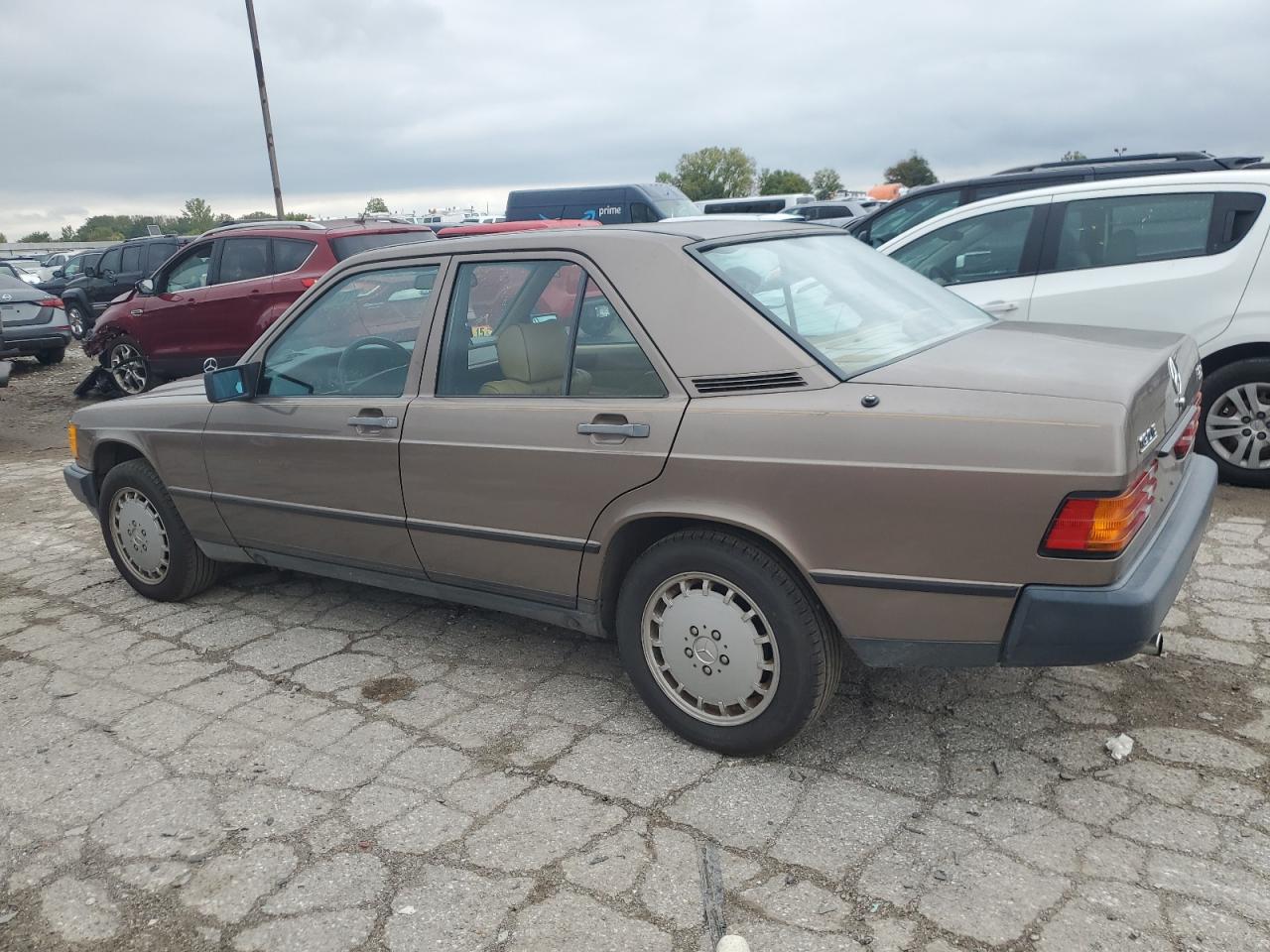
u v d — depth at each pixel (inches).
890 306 134.4
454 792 121.3
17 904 105.8
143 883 107.7
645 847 108.7
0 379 393.1
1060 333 134.3
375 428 147.3
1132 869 101.0
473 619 176.4
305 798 121.8
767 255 132.6
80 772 131.2
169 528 186.4
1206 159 349.7
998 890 99.0
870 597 110.3
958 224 259.4
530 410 131.6
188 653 168.9
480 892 102.8
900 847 106.3
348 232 395.2
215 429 169.9
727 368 117.3
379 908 101.3
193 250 423.8
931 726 130.3
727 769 123.2
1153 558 108.2
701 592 122.3
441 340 143.6
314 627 176.9
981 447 102.4
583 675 151.6
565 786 121.2
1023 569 103.0
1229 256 220.7
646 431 120.6
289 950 96.5
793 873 103.2
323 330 158.6
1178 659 144.8
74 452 203.5
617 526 125.0
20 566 224.4
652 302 123.3
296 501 161.8
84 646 175.0
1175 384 121.6
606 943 94.7
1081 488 98.9
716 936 94.7
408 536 148.4
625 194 725.3
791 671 116.8
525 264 136.5
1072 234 241.6
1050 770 119.3
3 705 152.5
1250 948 89.7
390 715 142.0
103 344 452.8
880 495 106.7
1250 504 213.0
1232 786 113.9
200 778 127.8
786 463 111.1
